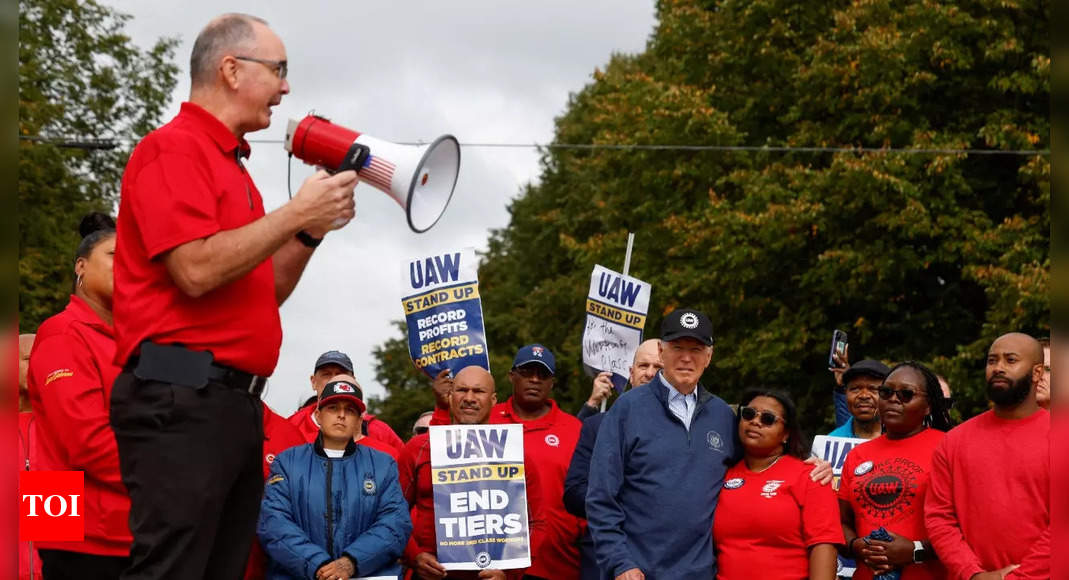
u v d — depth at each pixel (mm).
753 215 21266
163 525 3754
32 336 6801
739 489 6660
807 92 22078
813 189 20953
